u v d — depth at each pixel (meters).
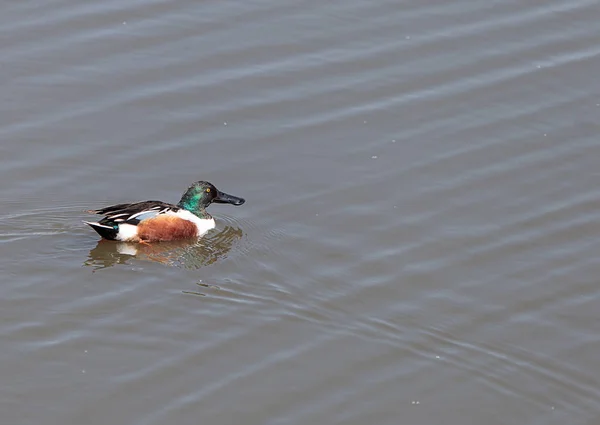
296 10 24.25
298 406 14.09
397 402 14.28
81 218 18.47
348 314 16.12
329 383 14.55
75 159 19.88
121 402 13.92
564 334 15.92
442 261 17.58
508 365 15.16
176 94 21.67
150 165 19.94
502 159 20.25
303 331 15.69
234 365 14.80
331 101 21.73
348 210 18.91
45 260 17.22
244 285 16.80
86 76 21.97
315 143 20.66
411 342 15.55
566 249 17.92
